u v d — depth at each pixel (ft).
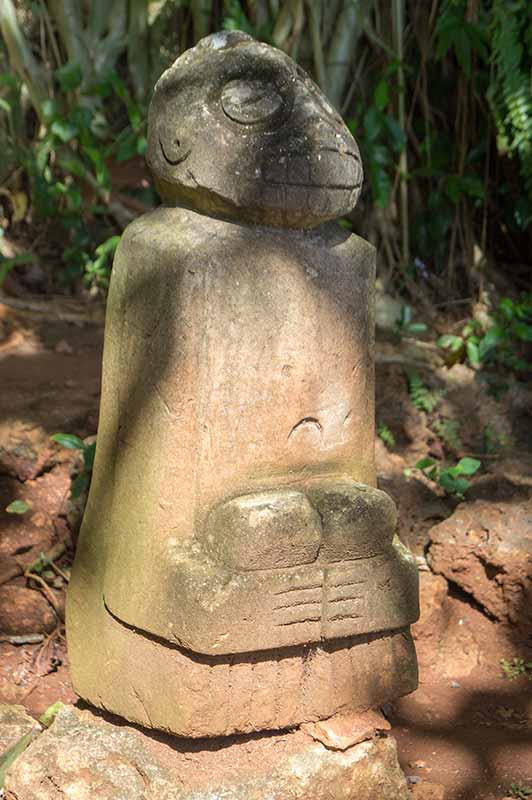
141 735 7.23
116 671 7.18
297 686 7.09
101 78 11.83
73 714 7.48
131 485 7.06
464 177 12.07
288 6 11.42
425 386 10.78
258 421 6.99
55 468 9.47
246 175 6.78
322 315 7.06
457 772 8.13
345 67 11.68
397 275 12.03
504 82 11.16
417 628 9.33
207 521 6.93
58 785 7.15
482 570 9.34
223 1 11.82
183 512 6.93
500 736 8.52
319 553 6.95
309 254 7.03
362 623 7.08
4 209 12.22
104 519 7.30
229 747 7.16
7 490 9.36
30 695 8.36
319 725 7.22
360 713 7.31
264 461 7.04
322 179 6.89
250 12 11.64
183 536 6.94
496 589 9.31
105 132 11.94
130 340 7.06
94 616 7.34
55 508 9.33
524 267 12.62
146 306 6.92
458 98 12.00
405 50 11.99
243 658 6.92
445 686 9.06
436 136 12.13
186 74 6.89
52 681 8.50
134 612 6.99
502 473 10.21
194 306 6.78
